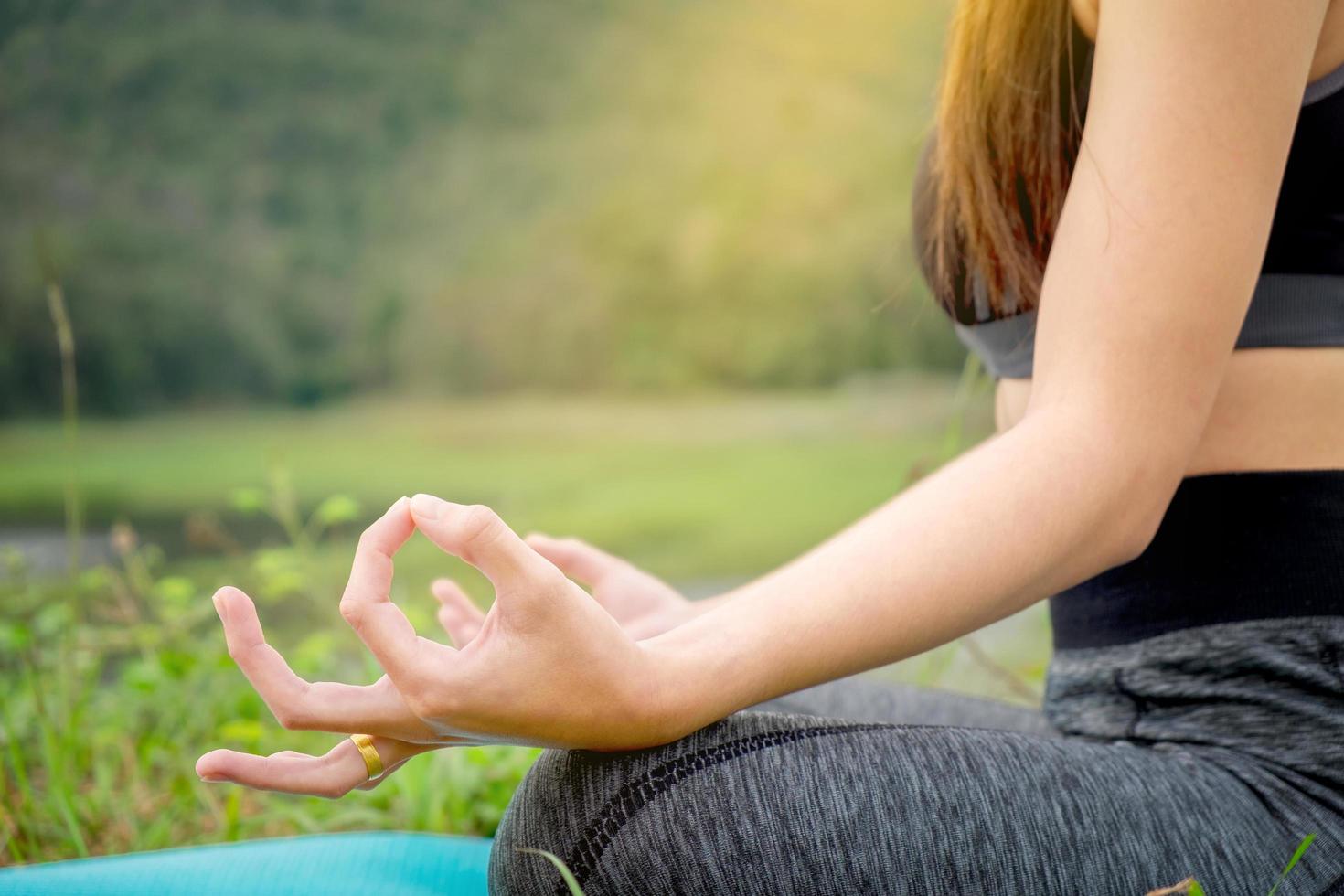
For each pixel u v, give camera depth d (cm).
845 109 2461
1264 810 72
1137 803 69
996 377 102
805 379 2269
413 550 529
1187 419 70
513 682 61
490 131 2669
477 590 340
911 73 2427
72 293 2253
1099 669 84
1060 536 68
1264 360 79
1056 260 74
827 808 66
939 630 68
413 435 1941
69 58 2520
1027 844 67
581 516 992
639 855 66
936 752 69
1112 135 72
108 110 2531
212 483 1359
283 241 2528
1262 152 69
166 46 2561
